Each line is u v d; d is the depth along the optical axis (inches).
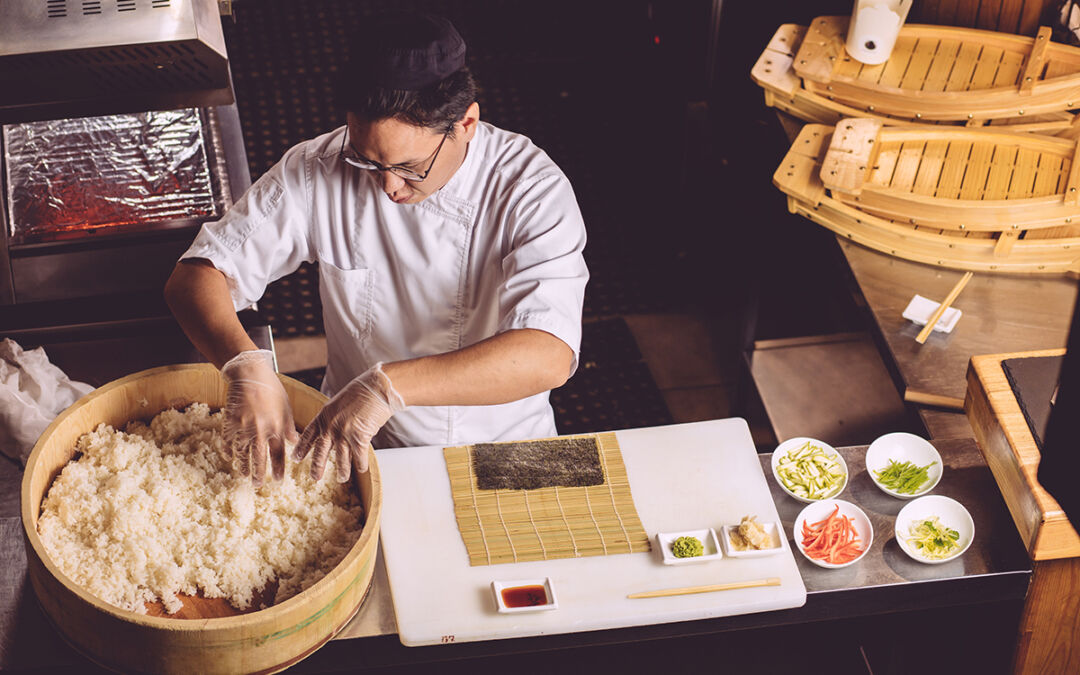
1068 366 35.9
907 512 85.8
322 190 89.0
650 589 76.9
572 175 193.3
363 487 76.4
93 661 69.2
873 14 131.5
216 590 71.2
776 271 174.1
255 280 91.0
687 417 161.6
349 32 204.7
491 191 86.9
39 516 73.1
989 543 84.3
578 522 81.7
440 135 75.1
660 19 192.5
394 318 94.3
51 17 78.4
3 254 112.0
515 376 78.0
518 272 83.7
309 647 69.9
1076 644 88.1
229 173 121.2
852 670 96.3
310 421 79.4
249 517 74.3
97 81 81.8
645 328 173.8
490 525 81.1
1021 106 128.3
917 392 108.3
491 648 75.7
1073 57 132.2
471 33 210.4
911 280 121.0
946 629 94.7
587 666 92.0
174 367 81.4
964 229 118.8
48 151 121.2
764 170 147.9
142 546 71.1
